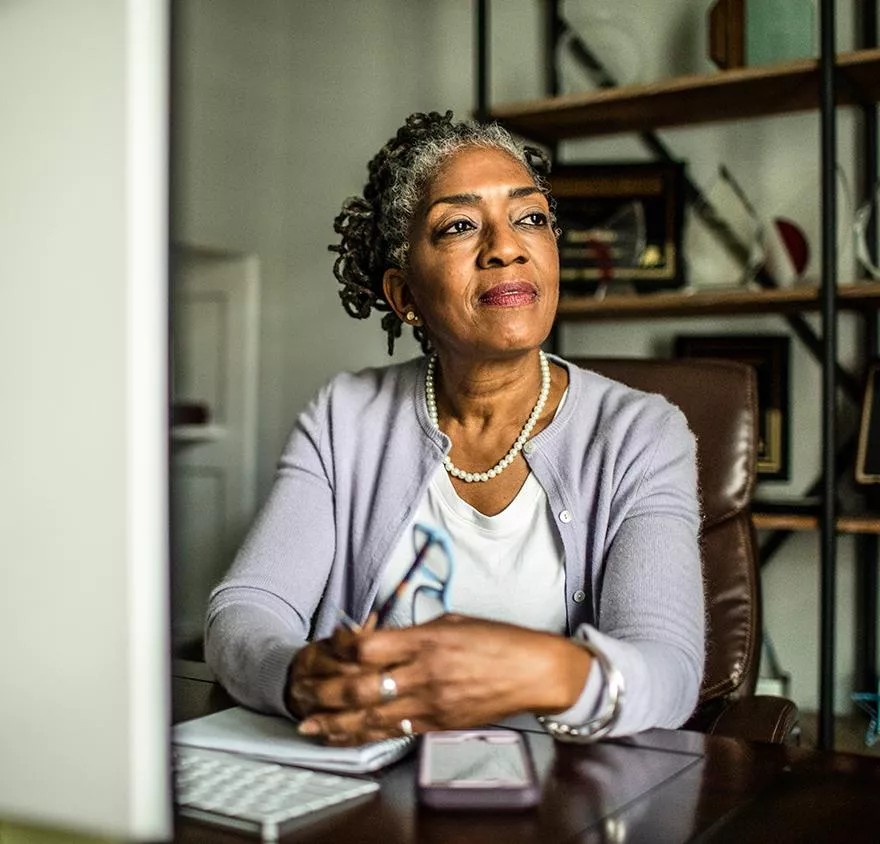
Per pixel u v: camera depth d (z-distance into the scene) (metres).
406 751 0.93
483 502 1.47
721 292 2.38
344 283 1.70
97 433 0.45
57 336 0.45
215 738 0.96
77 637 0.46
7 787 0.49
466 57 3.15
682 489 1.40
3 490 0.47
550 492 1.43
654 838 0.74
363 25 3.32
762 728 1.27
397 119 3.28
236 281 3.54
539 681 0.91
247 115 3.50
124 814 0.47
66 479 0.46
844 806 0.81
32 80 0.45
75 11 0.44
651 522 1.34
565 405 1.48
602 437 1.44
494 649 0.91
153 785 0.47
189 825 0.75
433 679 0.90
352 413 1.59
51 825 0.48
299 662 1.03
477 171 1.43
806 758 0.93
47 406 0.46
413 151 1.50
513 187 1.43
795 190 2.64
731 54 2.47
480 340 1.40
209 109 3.53
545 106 2.58
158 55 0.44
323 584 1.50
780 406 2.59
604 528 1.39
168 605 0.46
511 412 1.48
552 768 0.90
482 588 1.44
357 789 0.83
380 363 3.31
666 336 2.78
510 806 0.80
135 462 0.45
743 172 2.70
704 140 2.74
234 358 3.55
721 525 1.67
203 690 1.22
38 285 0.45
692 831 0.75
